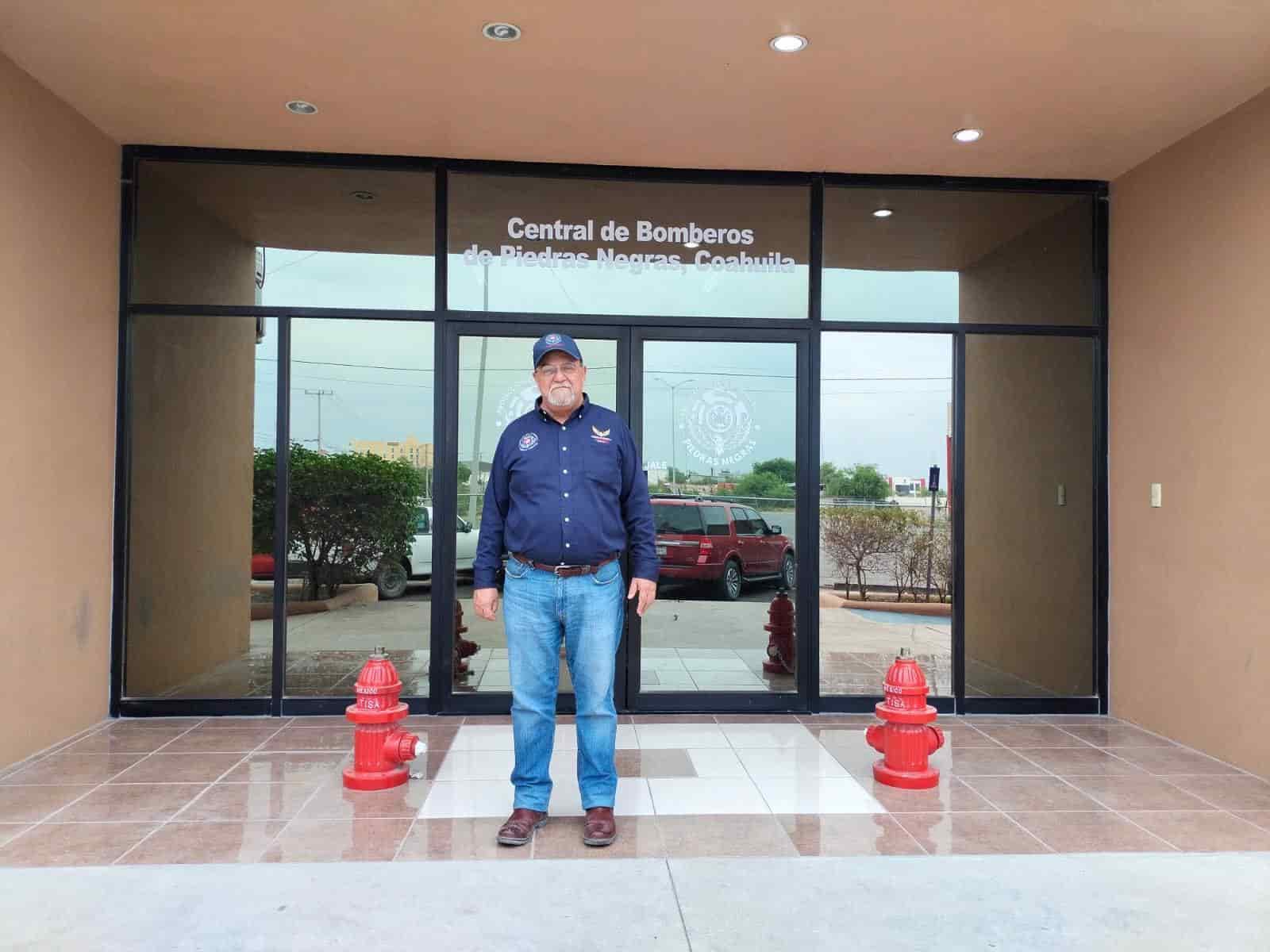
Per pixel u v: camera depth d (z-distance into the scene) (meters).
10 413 4.02
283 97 4.39
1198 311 4.58
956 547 5.32
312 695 5.08
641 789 3.86
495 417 5.17
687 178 5.27
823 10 3.60
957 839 3.30
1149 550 4.94
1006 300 5.35
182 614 5.05
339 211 5.14
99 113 4.58
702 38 3.83
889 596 5.31
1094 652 5.34
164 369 5.06
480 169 5.16
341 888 2.84
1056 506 5.37
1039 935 2.56
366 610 5.11
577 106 4.46
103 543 4.85
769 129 4.72
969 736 4.80
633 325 5.21
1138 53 3.89
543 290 5.20
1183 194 4.71
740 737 4.69
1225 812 3.62
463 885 2.87
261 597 5.07
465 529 5.14
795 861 3.07
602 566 3.44
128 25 3.73
